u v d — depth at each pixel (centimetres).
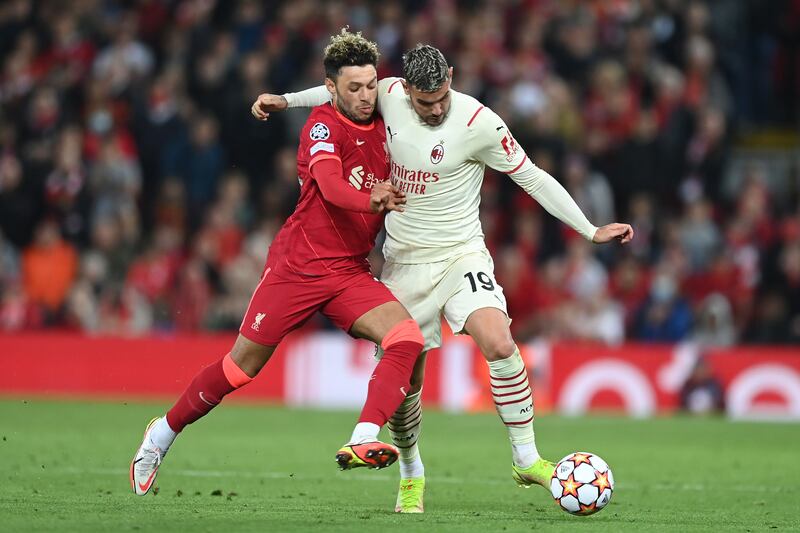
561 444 3916
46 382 5319
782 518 2239
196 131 6006
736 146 6900
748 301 5603
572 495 2086
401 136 2203
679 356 5200
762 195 6028
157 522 1944
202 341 5294
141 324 5528
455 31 6350
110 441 3628
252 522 1958
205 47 6278
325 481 2827
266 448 3594
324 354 5325
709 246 5728
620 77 6203
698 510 2361
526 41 6231
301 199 2172
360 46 2100
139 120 6053
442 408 5206
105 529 1856
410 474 2258
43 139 6088
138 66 6284
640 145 5984
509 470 3138
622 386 5188
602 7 6525
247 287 5528
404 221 2269
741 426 4644
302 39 6219
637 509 2355
